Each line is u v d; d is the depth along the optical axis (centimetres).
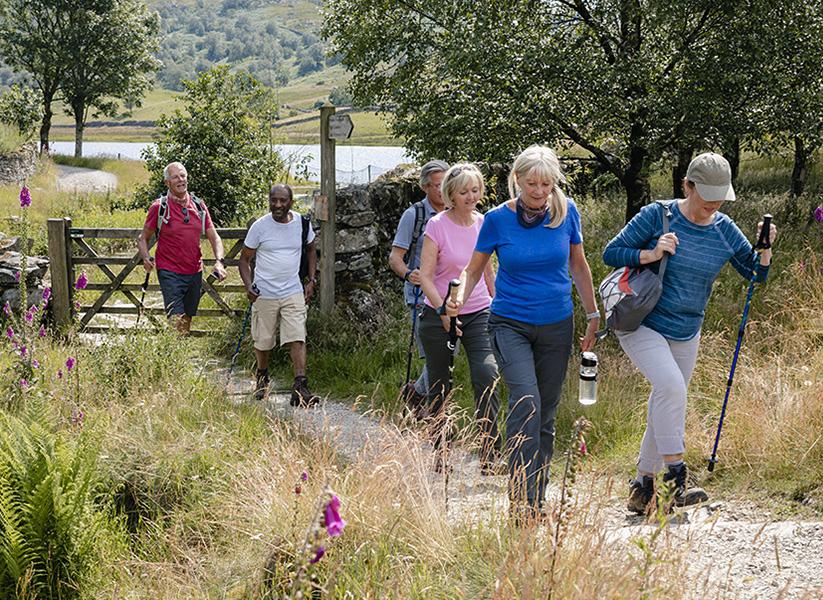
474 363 530
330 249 852
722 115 1192
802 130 1184
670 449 435
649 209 443
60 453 445
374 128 8681
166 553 446
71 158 3875
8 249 960
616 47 1338
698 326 451
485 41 1312
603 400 621
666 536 339
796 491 460
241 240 918
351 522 395
